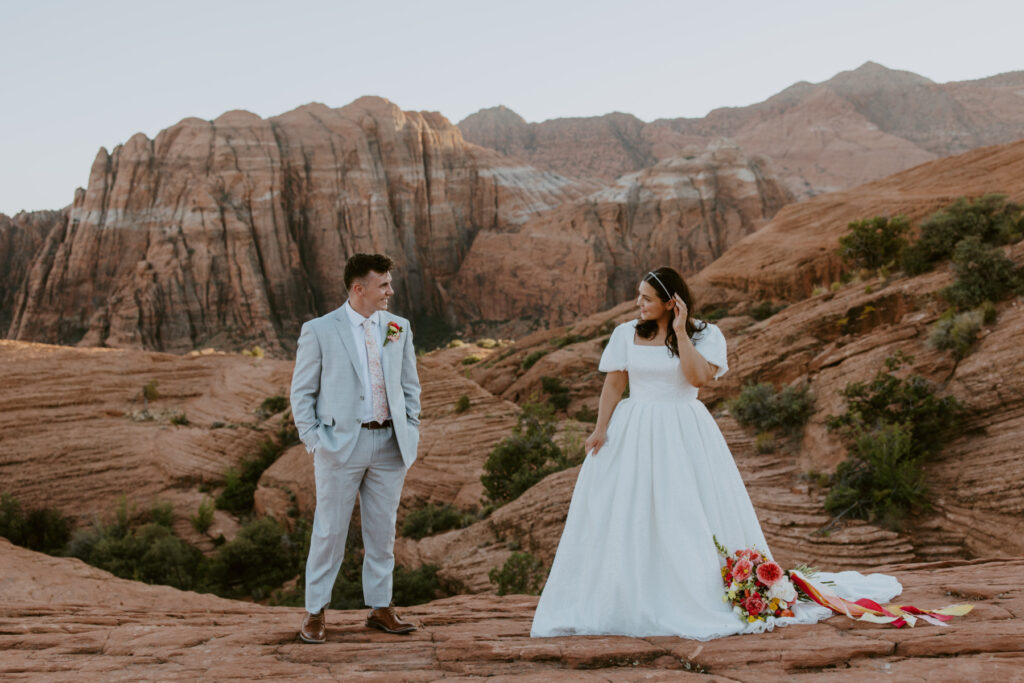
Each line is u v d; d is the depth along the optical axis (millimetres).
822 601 4367
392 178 180500
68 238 163000
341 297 166750
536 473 29188
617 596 4305
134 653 4352
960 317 19078
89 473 50250
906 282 27844
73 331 156500
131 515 47000
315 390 4680
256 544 35125
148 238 160125
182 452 51750
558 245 165000
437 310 179375
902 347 20656
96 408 57156
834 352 22891
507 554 22016
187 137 166750
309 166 171250
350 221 170625
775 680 3357
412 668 3941
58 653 4484
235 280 153625
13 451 51375
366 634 4836
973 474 15156
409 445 4742
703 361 4465
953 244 26641
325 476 4625
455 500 36594
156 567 34781
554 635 4391
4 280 181250
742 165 163125
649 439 4527
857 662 3590
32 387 57750
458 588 21859
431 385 48969
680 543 4336
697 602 4211
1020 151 53562
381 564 4883
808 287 58594
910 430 16578
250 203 161875
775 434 22000
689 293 4578
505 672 3799
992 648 3652
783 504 16938
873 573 5711
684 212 157500
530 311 167500
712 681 3385
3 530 44250
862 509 15820
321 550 4688
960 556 14008
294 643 4625
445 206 186500
